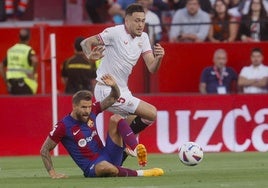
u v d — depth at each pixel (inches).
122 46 1349.7
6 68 2064.5
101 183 1168.8
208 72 2007.9
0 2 2559.1
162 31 2047.2
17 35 2103.8
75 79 1956.2
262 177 1256.2
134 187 1118.4
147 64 1358.3
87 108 1229.7
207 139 1898.4
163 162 1616.6
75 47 1958.7
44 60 1937.7
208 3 2222.0
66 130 1242.6
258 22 2068.2
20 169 1523.1
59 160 1718.8
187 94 1904.5
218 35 2080.5
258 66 2006.6
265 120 1902.1
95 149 1248.2
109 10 2304.4
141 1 2130.9
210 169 1423.5
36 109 1902.1
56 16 2615.7
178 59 2043.6
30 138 1904.5
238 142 1899.6
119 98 1363.2
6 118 1904.5
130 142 1231.5
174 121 1895.9
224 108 1899.6
